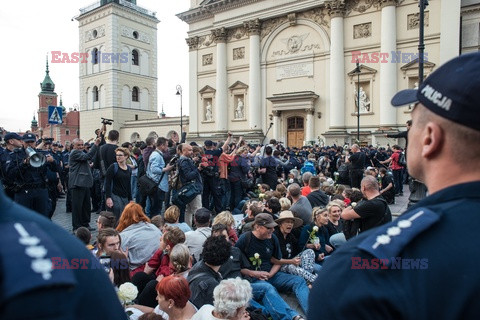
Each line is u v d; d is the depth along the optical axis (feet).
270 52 100.22
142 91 142.92
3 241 2.30
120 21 134.00
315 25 92.53
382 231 3.28
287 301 16.79
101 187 33.68
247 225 20.08
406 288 2.84
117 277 13.02
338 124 86.99
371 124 84.53
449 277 2.77
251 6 100.83
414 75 79.10
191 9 112.16
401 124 80.23
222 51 106.42
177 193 26.71
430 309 2.75
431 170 3.51
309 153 61.11
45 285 2.10
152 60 146.72
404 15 80.59
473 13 83.15
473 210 3.03
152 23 145.59
